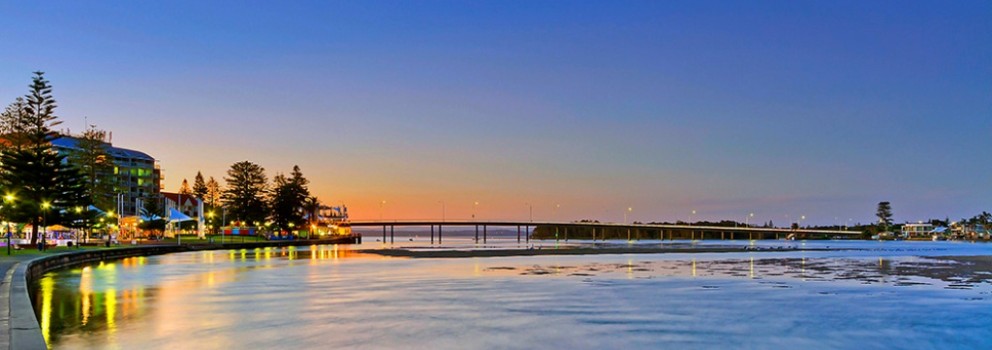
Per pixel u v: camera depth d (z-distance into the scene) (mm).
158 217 125938
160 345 22219
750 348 22406
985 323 27281
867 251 116938
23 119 88125
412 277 49594
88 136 125812
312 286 41969
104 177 129625
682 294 37375
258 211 176000
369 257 85812
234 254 96062
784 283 44500
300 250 116188
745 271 56812
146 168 184000
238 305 32156
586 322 27250
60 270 57969
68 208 86375
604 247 144625
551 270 58125
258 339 23375
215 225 180875
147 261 74500
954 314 29609
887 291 39281
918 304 33031
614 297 35781
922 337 24344
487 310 30484
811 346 22766
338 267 62875
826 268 61281
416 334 24469
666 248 134000
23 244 81188
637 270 58062
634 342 23172
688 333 24875
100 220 106625
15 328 16922
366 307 31453
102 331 24766
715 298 35469
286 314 29156
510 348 22109
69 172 86375
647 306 32000
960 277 50094
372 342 22984
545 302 33500
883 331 25469
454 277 49594
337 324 26469
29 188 83125
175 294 37125
